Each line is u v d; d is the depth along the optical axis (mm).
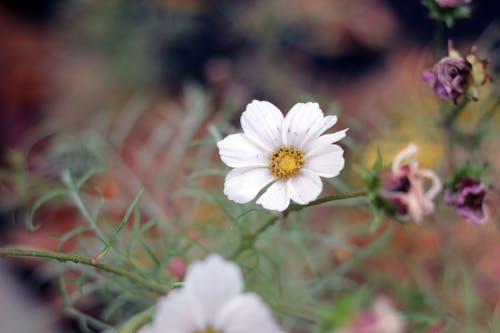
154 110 834
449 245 611
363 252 573
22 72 854
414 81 832
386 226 660
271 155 434
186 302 360
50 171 688
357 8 912
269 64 877
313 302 591
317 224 669
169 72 880
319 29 897
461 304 607
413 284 625
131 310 612
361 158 670
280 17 898
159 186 652
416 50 884
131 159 764
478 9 901
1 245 702
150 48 884
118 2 893
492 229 639
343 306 352
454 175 451
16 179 655
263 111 437
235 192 429
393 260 650
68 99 847
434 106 667
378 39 894
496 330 542
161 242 547
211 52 893
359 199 531
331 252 665
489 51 807
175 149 655
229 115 647
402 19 914
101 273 545
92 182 681
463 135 570
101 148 683
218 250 528
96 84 858
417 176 405
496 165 619
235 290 364
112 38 881
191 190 531
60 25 896
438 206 584
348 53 889
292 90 861
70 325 660
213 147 643
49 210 709
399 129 685
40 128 799
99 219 667
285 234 562
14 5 891
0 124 814
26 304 672
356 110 841
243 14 905
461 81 459
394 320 351
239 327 363
